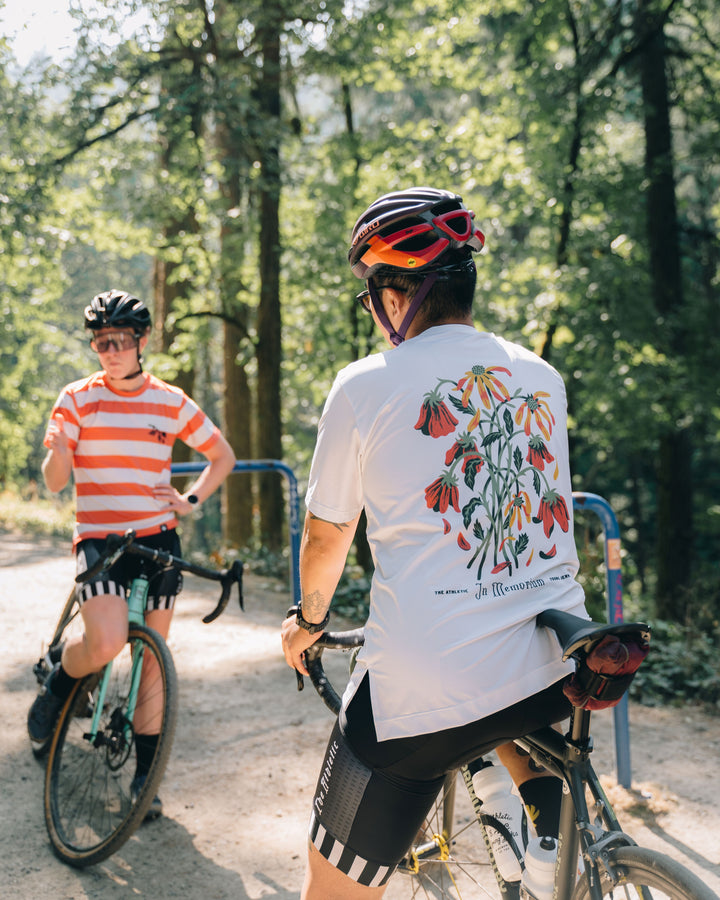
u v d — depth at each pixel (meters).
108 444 3.03
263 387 12.49
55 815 2.93
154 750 2.96
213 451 3.24
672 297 12.82
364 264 1.76
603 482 22.86
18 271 14.00
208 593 6.95
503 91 12.94
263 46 11.98
